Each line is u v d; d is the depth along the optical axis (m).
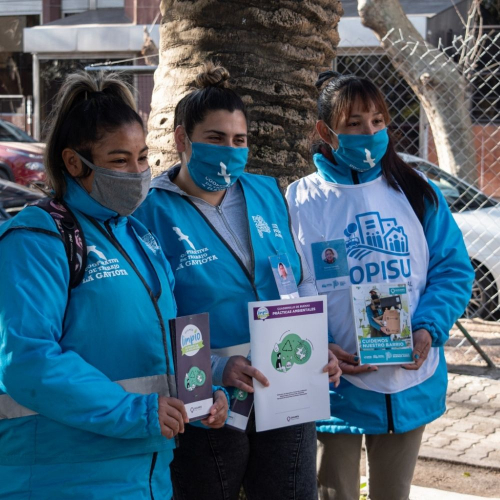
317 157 3.12
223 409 2.35
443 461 4.83
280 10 3.56
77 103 2.23
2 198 6.45
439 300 2.96
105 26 17.61
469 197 8.78
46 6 22.30
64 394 1.97
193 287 2.59
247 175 2.86
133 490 2.15
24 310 2.00
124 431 2.04
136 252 2.31
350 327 2.98
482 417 5.55
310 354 2.58
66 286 2.10
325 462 3.04
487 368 6.80
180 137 2.72
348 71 14.62
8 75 22.48
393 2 11.45
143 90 15.05
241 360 2.53
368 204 3.02
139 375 2.18
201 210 2.69
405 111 14.89
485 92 15.15
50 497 2.06
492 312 8.23
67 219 2.17
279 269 2.69
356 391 2.94
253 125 3.57
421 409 2.99
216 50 3.58
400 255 2.98
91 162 2.18
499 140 14.41
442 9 15.35
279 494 2.66
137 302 2.19
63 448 2.08
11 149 13.59
